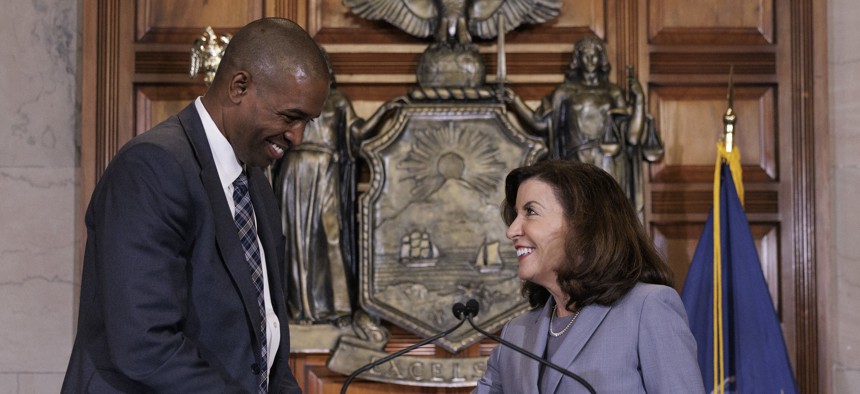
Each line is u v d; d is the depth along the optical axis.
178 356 1.94
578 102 3.69
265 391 2.18
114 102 3.74
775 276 3.82
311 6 3.82
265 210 2.32
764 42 3.87
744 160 3.85
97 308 2.09
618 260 2.20
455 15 3.70
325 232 3.65
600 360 2.15
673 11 3.87
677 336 2.13
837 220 3.84
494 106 3.69
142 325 1.92
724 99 3.86
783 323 3.79
